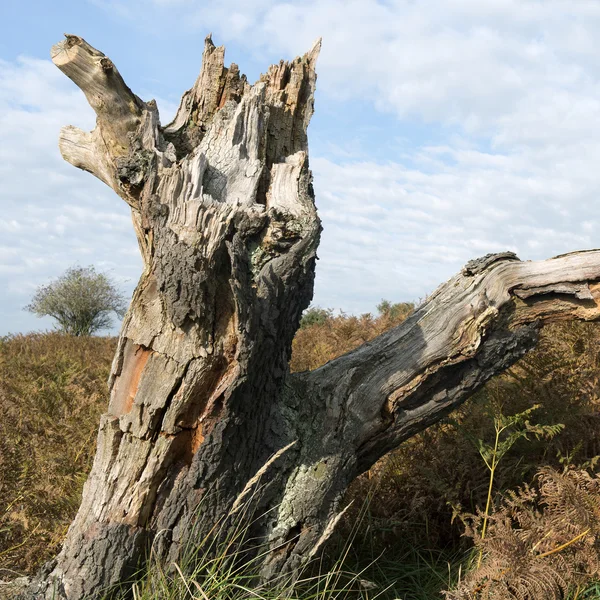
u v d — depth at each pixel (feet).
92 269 104.58
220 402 8.04
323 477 8.81
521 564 7.59
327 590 8.80
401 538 10.74
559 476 8.34
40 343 34.99
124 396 8.38
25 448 12.53
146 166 8.29
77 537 8.16
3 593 8.11
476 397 11.36
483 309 9.31
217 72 10.39
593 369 12.12
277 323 8.39
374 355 9.62
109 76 8.42
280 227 8.54
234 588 8.15
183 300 7.64
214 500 8.20
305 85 11.07
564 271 9.39
